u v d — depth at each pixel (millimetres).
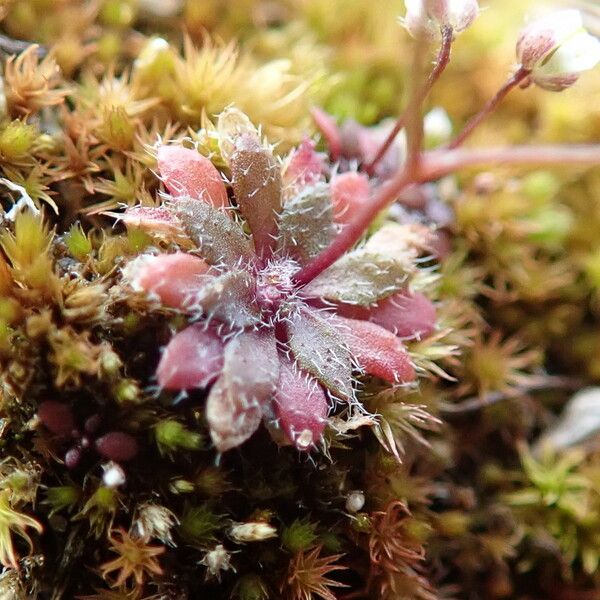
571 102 56
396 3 56
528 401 51
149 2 52
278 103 48
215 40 52
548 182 53
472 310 50
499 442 51
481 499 49
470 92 57
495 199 52
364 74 55
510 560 49
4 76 45
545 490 48
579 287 54
